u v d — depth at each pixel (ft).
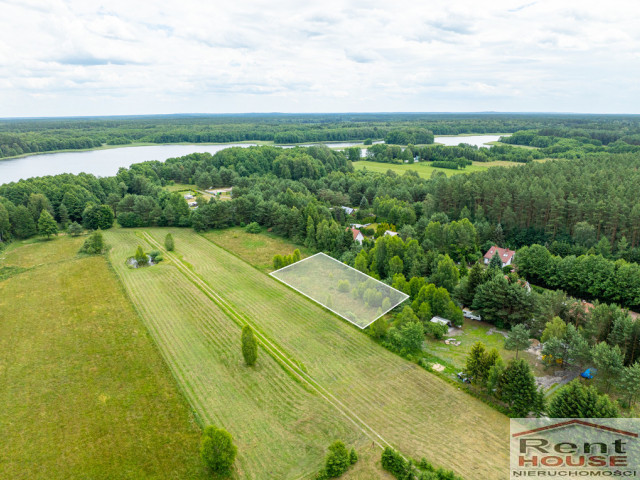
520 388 124.06
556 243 258.57
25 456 111.86
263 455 111.55
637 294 192.75
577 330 159.22
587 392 116.57
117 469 107.86
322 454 111.55
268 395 136.15
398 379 144.97
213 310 195.62
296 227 309.42
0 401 133.08
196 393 137.28
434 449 112.88
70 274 237.04
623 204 256.73
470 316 192.03
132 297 208.85
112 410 129.18
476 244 274.57
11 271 241.76
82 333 173.99
